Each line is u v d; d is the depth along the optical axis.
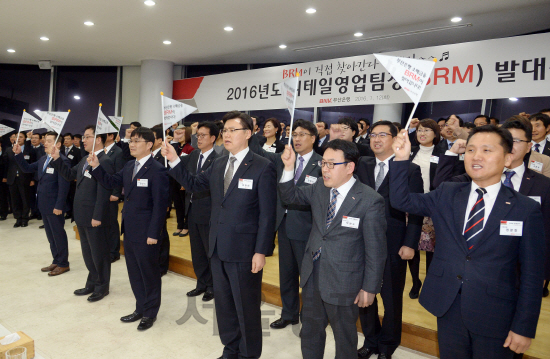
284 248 2.56
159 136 4.19
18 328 2.54
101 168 2.62
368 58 5.42
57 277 3.52
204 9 4.83
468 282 1.37
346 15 4.72
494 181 1.40
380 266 1.64
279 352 2.30
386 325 2.11
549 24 4.63
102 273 3.03
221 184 2.08
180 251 3.90
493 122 3.79
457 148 2.41
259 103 6.61
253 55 6.81
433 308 1.45
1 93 8.77
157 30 5.73
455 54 4.67
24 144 5.89
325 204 1.77
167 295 3.16
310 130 2.53
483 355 1.35
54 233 3.56
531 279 1.29
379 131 2.11
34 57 7.73
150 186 2.52
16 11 5.17
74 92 8.66
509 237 1.33
